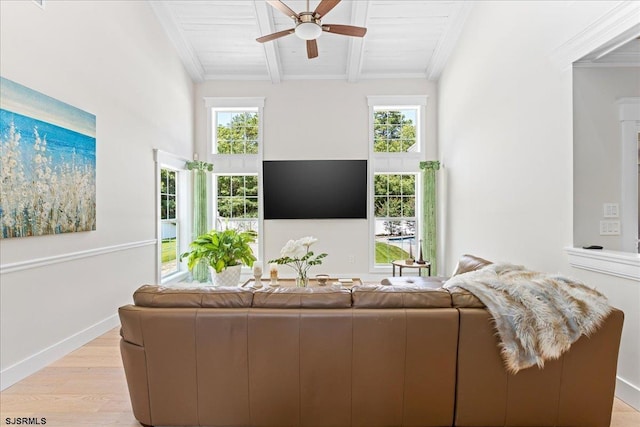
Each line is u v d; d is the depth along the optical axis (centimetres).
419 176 576
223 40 502
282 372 171
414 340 168
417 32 486
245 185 587
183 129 532
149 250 429
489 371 169
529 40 296
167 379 173
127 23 379
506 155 337
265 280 530
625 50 229
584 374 169
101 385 234
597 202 245
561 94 256
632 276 198
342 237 573
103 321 338
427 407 173
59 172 277
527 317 163
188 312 171
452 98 498
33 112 252
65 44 286
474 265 328
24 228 244
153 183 438
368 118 573
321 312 170
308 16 313
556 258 263
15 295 241
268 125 574
